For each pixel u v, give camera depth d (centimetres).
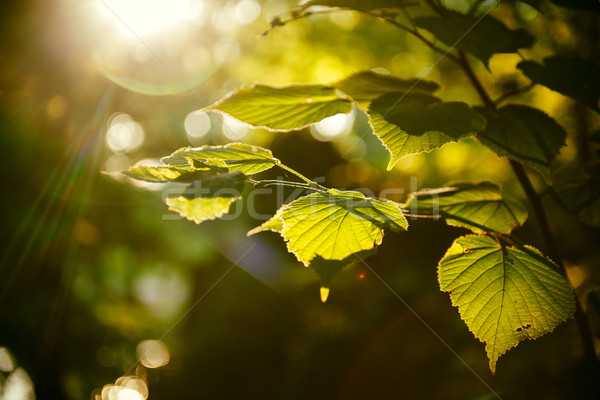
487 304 101
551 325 98
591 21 187
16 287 366
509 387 452
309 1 111
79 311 439
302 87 115
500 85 276
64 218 388
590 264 366
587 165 122
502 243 110
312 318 787
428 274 613
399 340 628
